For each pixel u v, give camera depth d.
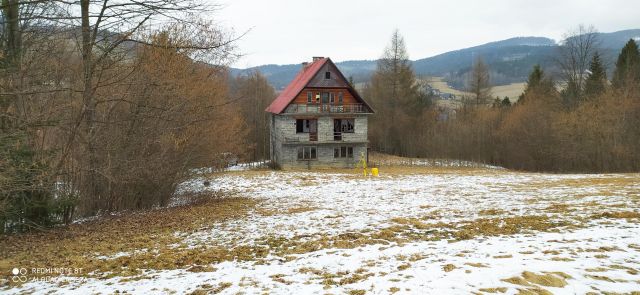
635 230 10.63
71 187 16.70
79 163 15.85
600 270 7.25
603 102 46.00
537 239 10.28
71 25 12.25
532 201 17.67
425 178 32.53
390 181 30.27
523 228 12.21
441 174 36.78
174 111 16.64
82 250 11.70
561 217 13.38
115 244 12.30
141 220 16.34
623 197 17.08
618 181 26.05
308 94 42.53
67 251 11.62
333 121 43.62
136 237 13.22
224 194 24.77
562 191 21.09
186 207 19.77
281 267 8.95
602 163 44.69
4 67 11.89
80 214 17.55
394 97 65.12
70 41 13.48
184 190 26.38
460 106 75.75
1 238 13.27
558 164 48.78
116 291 7.77
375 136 67.38
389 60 64.50
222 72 24.69
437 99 86.94
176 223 15.47
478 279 6.90
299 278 7.95
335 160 44.28
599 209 14.30
